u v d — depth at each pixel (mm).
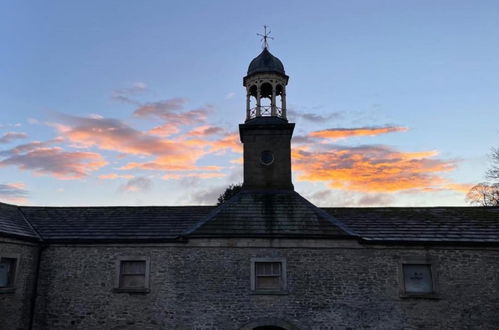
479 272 13742
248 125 17531
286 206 15727
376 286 13656
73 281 14180
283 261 13906
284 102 18547
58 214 16844
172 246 14320
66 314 13852
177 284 13844
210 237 14164
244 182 17125
